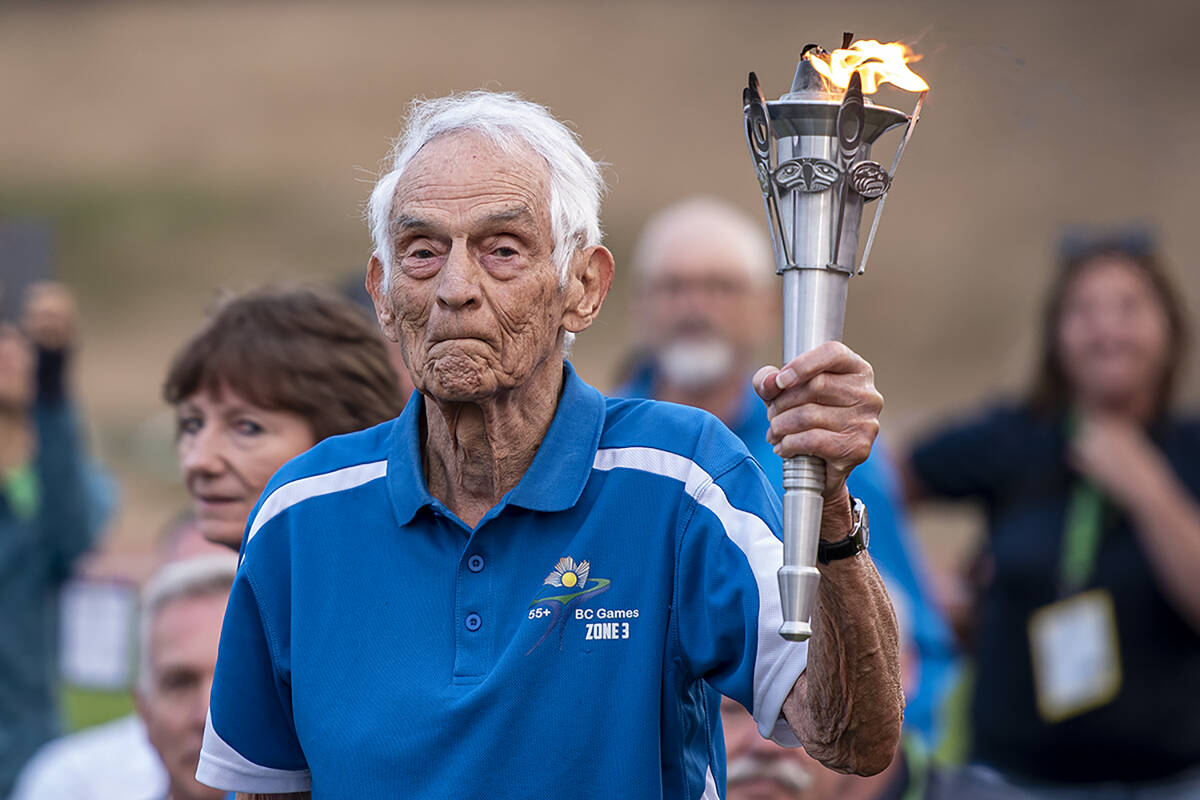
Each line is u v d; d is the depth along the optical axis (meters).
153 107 93.19
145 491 47.66
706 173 80.06
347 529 6.21
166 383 8.09
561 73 92.75
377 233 6.18
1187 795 12.80
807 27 92.88
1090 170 74.31
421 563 6.04
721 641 5.82
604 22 97.81
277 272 9.80
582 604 5.87
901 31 57.28
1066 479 13.49
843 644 5.41
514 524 5.97
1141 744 12.82
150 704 9.12
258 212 81.88
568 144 6.12
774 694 5.73
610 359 60.28
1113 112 75.50
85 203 82.94
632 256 70.38
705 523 5.89
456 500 6.17
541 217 5.88
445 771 5.76
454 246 5.76
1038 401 13.92
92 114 92.75
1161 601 12.82
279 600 6.32
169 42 100.56
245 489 7.79
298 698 6.09
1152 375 13.61
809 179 5.21
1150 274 13.78
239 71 97.00
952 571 26.67
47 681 14.63
